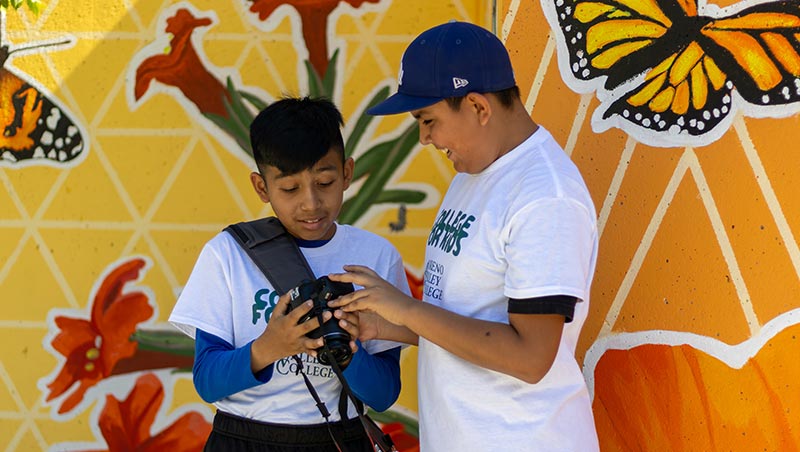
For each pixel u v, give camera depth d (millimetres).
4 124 3871
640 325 2580
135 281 3887
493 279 2053
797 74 2055
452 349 1981
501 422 2053
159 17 3816
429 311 1996
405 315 2014
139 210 3867
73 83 3852
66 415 3918
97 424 3912
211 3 3797
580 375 2131
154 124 3844
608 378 2736
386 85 3793
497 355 1926
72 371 3908
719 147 2279
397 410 3836
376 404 2410
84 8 3824
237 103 3816
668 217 2459
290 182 2275
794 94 2062
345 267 2125
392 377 2418
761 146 2148
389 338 2248
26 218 3898
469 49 2021
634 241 2596
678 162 2422
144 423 3900
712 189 2303
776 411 2109
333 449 2336
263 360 2189
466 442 2068
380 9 3770
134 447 3902
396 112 2053
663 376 2494
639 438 2602
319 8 3781
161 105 3836
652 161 2514
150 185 3859
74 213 3881
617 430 2707
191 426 3895
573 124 2834
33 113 3867
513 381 2049
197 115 3828
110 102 3846
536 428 2033
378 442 2189
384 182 3814
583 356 2861
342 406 2283
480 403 2068
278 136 2240
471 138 2064
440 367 2131
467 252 2072
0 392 3930
